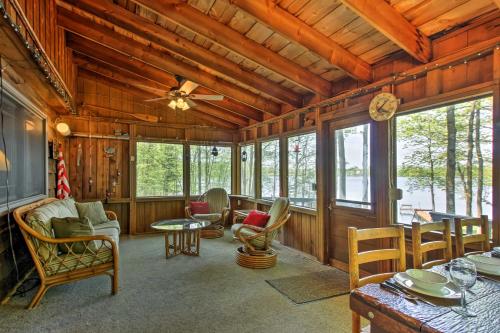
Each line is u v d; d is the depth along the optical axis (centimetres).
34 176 373
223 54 396
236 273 351
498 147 222
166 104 620
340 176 388
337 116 384
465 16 240
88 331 219
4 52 237
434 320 100
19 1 203
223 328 226
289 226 492
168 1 290
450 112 262
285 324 233
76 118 546
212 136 675
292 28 286
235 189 695
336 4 263
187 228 402
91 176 559
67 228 274
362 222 349
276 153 549
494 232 224
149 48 419
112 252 287
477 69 240
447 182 263
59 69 362
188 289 301
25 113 338
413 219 291
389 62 322
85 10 327
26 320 234
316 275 349
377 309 113
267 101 522
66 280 267
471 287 122
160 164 621
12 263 285
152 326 227
